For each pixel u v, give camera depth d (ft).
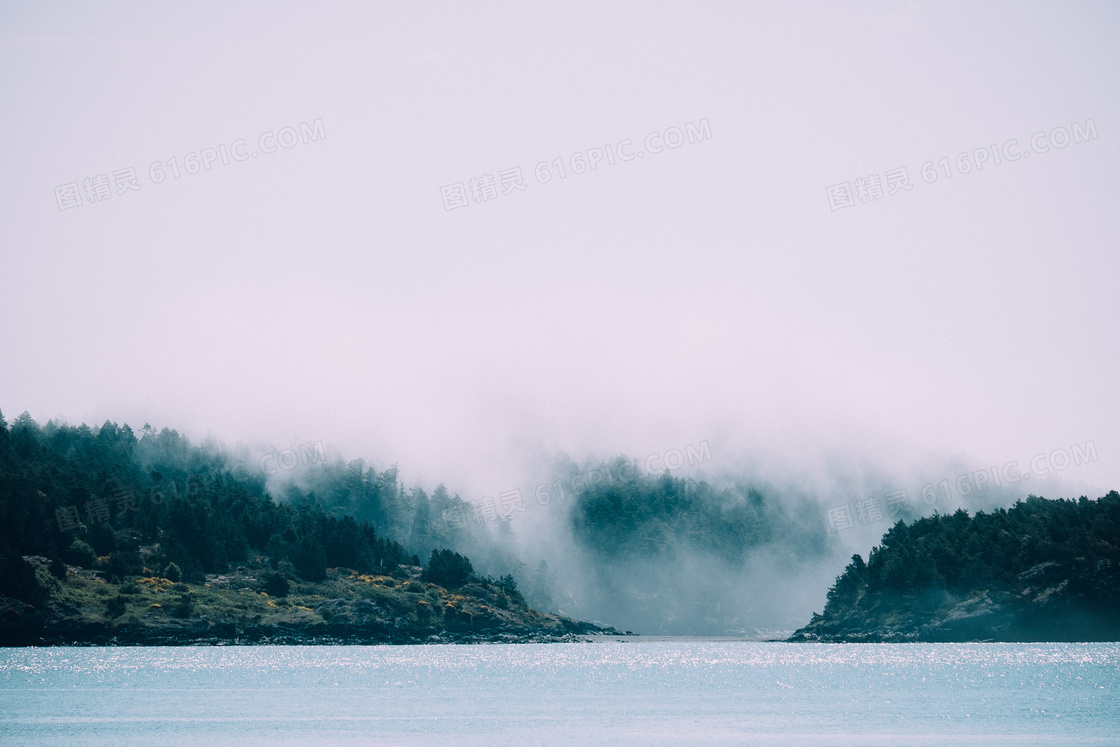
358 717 266.36
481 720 261.44
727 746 216.95
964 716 263.90
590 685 370.73
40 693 322.75
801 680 386.93
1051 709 277.44
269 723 254.06
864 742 221.05
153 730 240.94
